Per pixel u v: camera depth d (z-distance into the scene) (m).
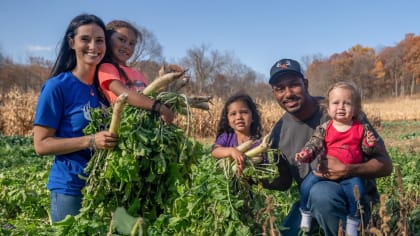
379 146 3.79
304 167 4.25
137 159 3.33
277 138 4.39
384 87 106.50
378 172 3.82
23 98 21.95
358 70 105.31
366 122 3.87
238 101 4.36
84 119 3.62
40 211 5.91
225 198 3.33
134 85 4.10
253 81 79.31
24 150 12.65
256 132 4.48
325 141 3.86
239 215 3.36
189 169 3.60
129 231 1.99
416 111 42.81
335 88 3.85
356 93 3.81
